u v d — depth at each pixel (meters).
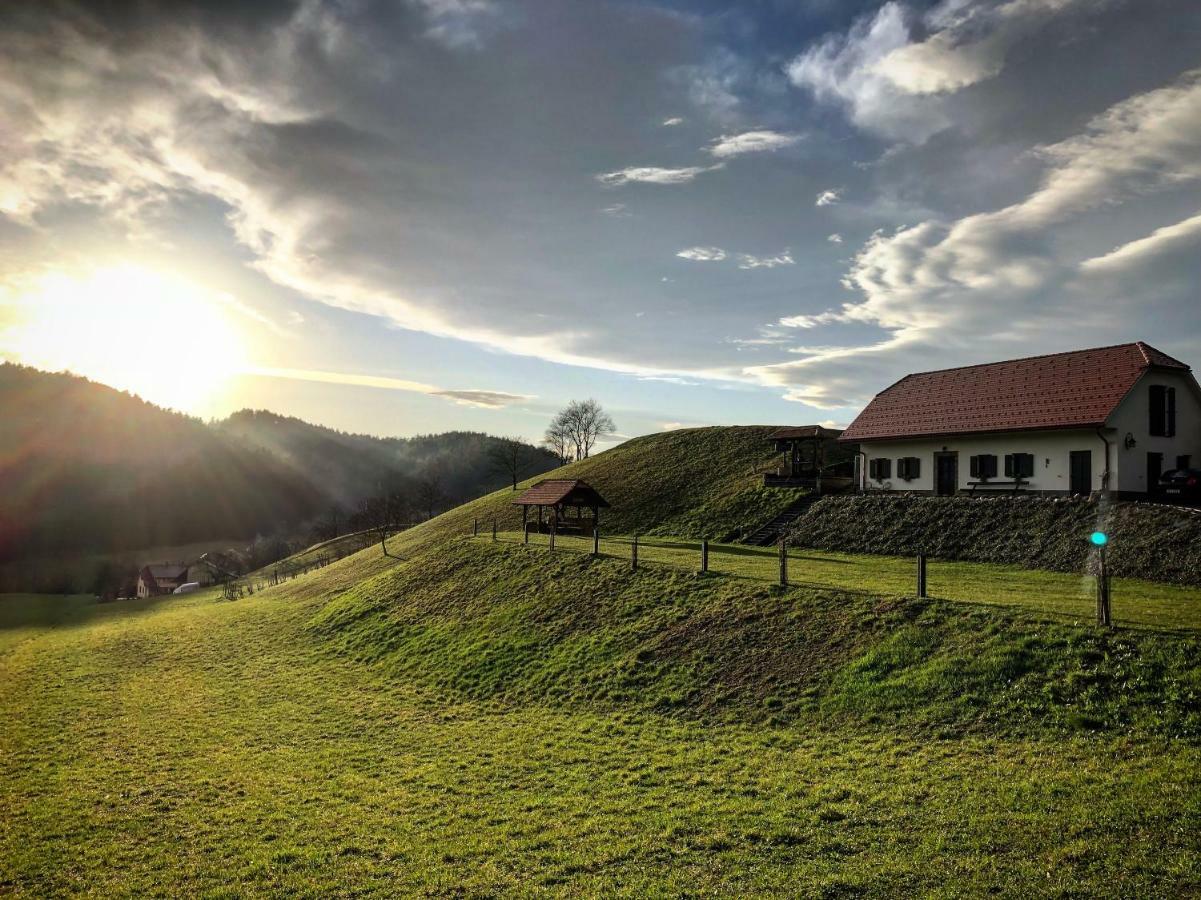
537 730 21.50
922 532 43.56
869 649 21.48
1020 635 19.94
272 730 24.25
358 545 101.06
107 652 44.62
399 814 15.79
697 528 58.84
